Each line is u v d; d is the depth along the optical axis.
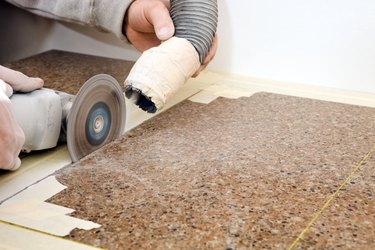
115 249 0.67
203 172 0.88
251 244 0.68
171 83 0.98
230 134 1.03
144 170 0.89
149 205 0.78
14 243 0.69
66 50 1.57
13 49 1.62
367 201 0.79
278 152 0.95
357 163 0.91
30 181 0.86
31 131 0.91
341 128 1.05
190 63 1.01
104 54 1.53
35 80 0.93
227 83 1.32
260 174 0.87
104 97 0.98
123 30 1.24
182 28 1.03
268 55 1.33
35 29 1.58
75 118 0.92
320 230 0.71
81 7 1.27
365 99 1.21
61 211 0.77
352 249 0.67
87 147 0.96
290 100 1.21
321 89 1.28
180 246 0.68
